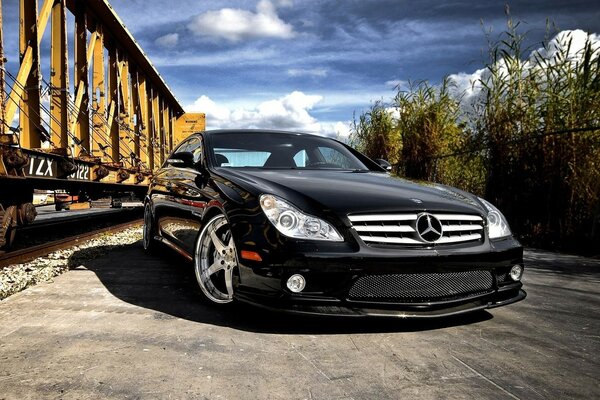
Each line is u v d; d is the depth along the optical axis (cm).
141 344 215
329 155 392
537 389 173
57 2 646
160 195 438
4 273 369
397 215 238
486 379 182
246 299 241
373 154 979
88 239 594
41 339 220
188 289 325
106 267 409
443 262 235
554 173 521
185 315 262
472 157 653
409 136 812
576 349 215
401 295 235
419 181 325
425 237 238
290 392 168
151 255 481
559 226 518
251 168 332
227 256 271
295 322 249
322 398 164
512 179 575
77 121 723
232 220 254
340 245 228
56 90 614
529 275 380
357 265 225
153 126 1213
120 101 964
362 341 222
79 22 739
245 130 403
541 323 254
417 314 230
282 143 388
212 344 216
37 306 278
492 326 248
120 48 955
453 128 763
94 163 700
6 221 464
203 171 336
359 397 165
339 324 246
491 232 262
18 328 237
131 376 179
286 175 298
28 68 545
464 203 266
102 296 304
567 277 373
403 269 230
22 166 445
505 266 257
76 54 725
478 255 244
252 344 216
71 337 223
